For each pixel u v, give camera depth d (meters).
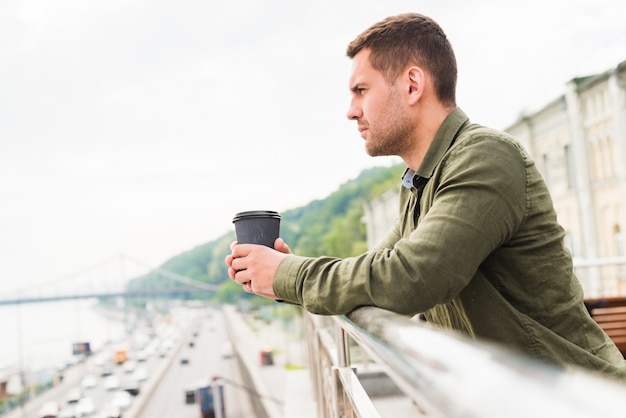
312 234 97.44
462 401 0.33
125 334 145.88
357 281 1.06
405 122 1.29
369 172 104.00
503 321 1.16
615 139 18.77
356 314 0.95
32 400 72.12
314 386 3.27
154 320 158.50
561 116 21.70
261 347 81.88
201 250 176.62
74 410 59.31
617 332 2.79
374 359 0.73
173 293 172.38
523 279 1.17
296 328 85.75
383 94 1.29
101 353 110.19
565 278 1.19
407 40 1.27
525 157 1.16
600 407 0.25
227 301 159.50
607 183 19.42
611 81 18.70
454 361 0.38
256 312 120.81
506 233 1.11
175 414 52.50
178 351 92.62
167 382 67.38
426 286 1.03
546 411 0.26
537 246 1.15
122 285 151.88
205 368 73.31
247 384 58.94
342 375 1.45
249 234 1.29
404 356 0.50
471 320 1.20
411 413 2.75
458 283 1.05
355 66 1.34
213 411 48.06
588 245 20.56
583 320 1.20
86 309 196.38
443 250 1.04
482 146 1.14
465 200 1.08
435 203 1.12
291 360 68.06
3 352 140.38
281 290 1.19
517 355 0.35
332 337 2.06
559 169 22.25
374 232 51.88
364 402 1.19
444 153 1.24
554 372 0.30
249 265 1.24
